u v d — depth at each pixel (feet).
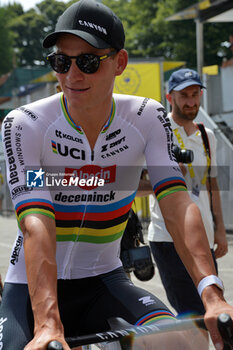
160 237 9.40
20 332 5.26
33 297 4.60
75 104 5.40
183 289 9.24
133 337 4.46
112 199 6.07
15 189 5.29
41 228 4.93
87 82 5.28
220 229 10.70
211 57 86.17
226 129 30.63
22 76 49.88
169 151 5.91
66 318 6.11
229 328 4.18
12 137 5.56
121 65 5.58
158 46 92.94
